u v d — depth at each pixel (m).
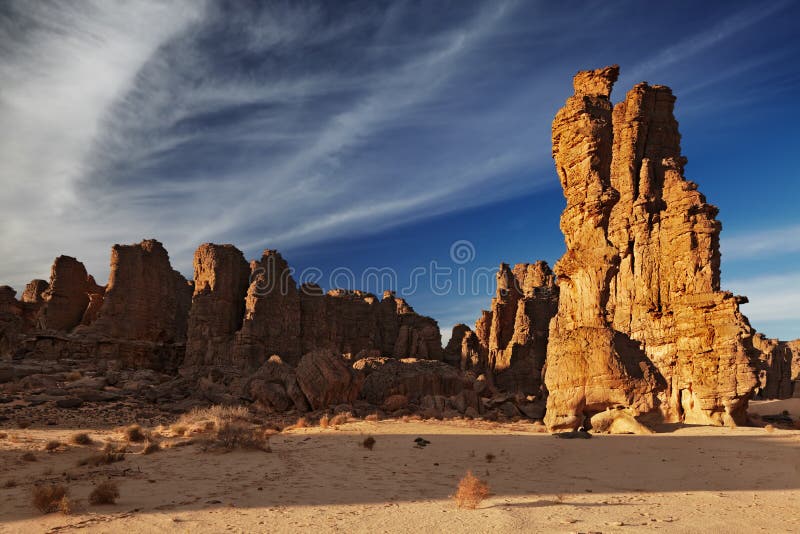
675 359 40.03
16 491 12.84
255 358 59.50
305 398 46.41
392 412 50.19
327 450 21.28
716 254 39.38
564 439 23.23
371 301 89.00
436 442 23.22
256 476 15.09
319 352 49.09
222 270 63.09
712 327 35.28
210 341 59.84
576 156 30.89
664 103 52.22
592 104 31.28
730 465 16.48
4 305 63.62
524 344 74.88
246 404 45.75
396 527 8.79
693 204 40.41
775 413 57.31
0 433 25.47
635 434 25.06
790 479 14.20
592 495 12.05
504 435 25.70
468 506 10.62
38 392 40.69
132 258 61.25
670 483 13.95
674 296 40.38
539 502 11.07
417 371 58.03
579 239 30.44
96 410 37.91
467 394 56.59
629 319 45.41
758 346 86.06
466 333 84.38
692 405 36.09
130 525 9.16
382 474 15.46
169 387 47.84
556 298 80.62
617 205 49.59
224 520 9.46
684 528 8.52
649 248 44.88
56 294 61.00
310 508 10.55
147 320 61.44
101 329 57.31
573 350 28.50
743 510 10.30
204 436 25.36
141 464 17.86
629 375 27.02
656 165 49.44
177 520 9.48
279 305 65.38
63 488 11.47
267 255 66.44
